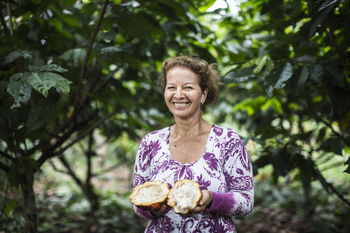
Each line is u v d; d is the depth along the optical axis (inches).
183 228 42.4
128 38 88.2
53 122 87.3
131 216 126.3
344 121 73.5
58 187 187.6
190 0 66.3
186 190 36.9
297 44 74.1
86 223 115.3
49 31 85.0
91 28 73.0
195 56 50.4
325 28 62.6
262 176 198.1
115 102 93.6
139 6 68.2
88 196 135.5
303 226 111.6
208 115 141.3
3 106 53.1
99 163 239.5
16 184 65.9
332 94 61.3
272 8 78.5
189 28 80.4
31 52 73.4
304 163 69.4
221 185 42.6
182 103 44.0
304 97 91.0
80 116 92.0
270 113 125.9
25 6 65.9
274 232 107.6
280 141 75.9
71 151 233.0
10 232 80.7
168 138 46.7
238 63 66.1
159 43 86.1
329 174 177.3
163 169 44.3
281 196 156.7
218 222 42.8
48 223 115.1
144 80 101.3
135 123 100.3
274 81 57.2
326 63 60.9
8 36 59.3
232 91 128.5
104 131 101.4
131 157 185.0
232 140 44.4
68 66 79.8
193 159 44.1
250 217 125.0
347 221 84.7
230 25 101.9
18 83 47.1
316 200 139.6
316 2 54.7
